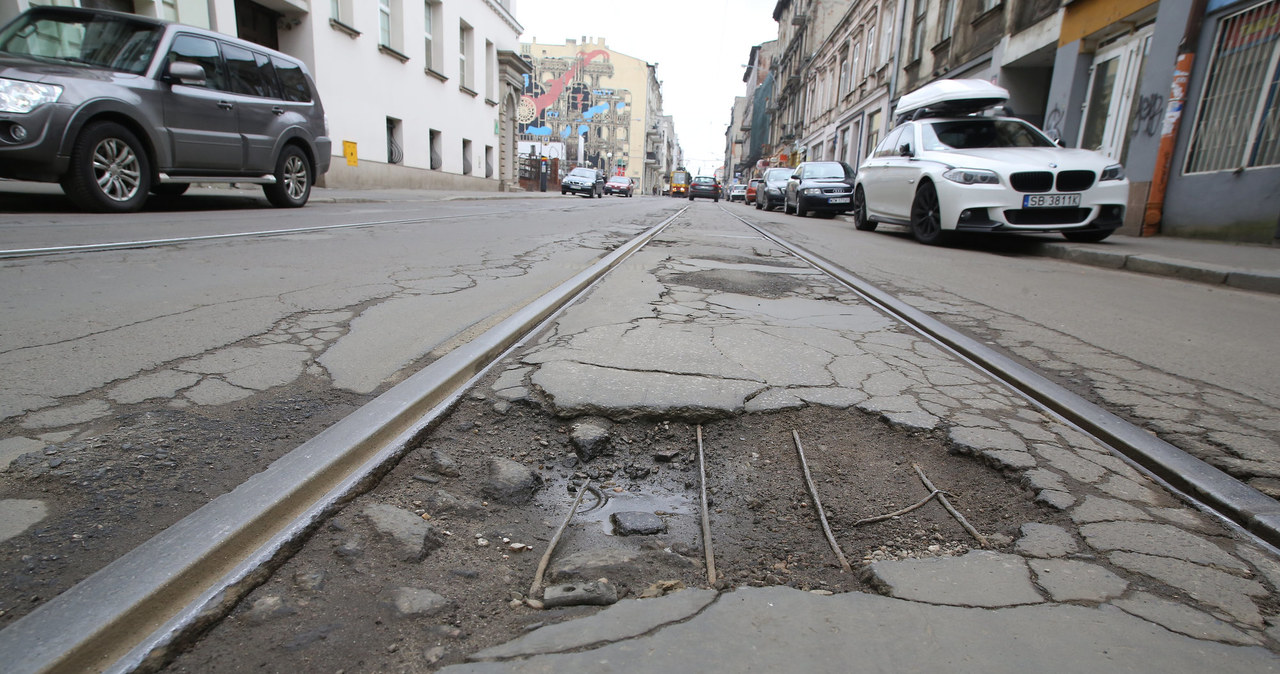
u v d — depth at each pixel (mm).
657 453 2059
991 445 2020
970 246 8516
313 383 2213
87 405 1931
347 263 4523
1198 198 8398
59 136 6016
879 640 1191
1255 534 1581
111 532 1344
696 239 7754
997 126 8961
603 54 81438
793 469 1969
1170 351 3213
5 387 2018
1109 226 7535
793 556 1553
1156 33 9039
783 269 5484
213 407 1973
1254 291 5258
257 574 1285
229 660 1097
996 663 1136
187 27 7535
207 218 6891
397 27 17984
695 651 1150
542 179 38250
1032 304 4379
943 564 1454
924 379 2623
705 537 1627
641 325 3207
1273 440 2098
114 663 1065
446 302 3461
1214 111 8219
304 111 9211
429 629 1202
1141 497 1744
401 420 1976
